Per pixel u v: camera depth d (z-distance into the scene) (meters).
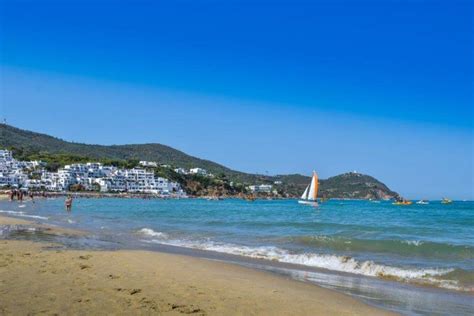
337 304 10.15
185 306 9.01
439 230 32.84
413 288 12.70
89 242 20.91
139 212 61.28
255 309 9.20
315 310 9.47
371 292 11.91
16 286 9.92
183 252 18.86
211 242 22.97
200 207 97.25
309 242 22.45
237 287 11.23
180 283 11.28
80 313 8.02
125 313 8.21
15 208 63.97
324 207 115.31
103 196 188.00
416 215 64.56
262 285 11.76
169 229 31.02
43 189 185.75
